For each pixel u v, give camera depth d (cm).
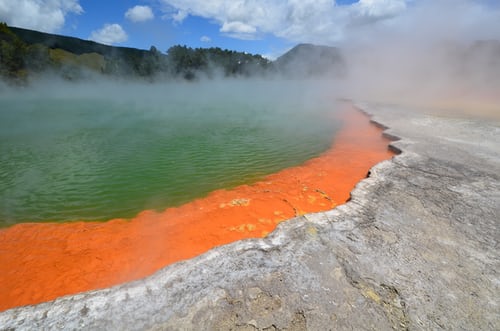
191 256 330
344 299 205
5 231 392
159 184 555
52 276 298
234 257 253
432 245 271
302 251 261
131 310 196
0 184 549
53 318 190
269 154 743
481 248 266
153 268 309
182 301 204
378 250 262
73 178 582
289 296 208
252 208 447
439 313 193
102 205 470
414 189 402
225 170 630
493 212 335
